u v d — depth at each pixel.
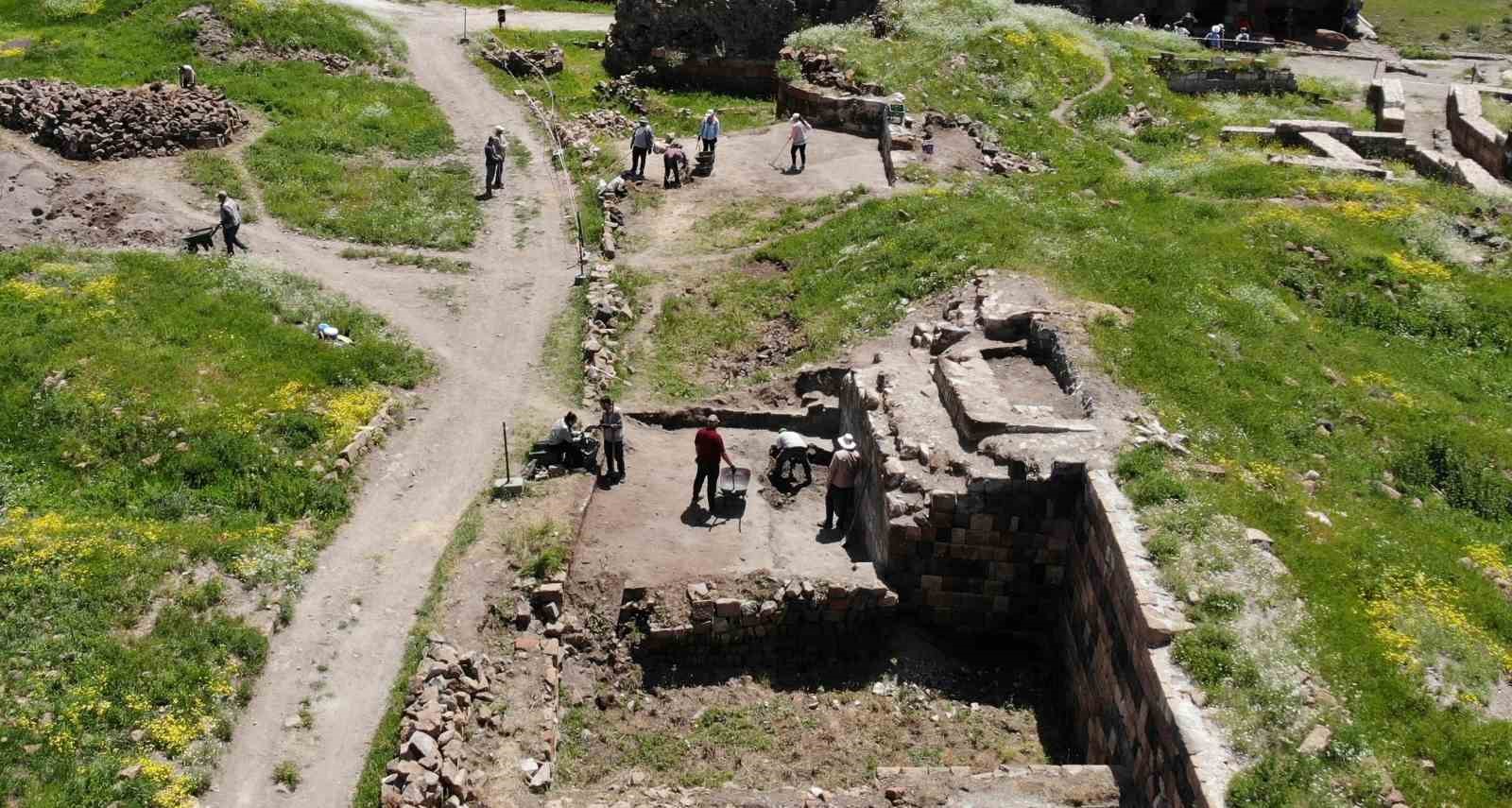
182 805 17.64
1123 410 24.53
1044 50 53.34
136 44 50.22
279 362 29.36
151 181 39.69
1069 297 29.14
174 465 25.36
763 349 32.25
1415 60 67.19
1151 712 18.02
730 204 41.56
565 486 25.86
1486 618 19.97
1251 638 18.42
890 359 28.09
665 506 25.92
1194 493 21.69
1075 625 22.25
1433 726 17.31
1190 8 69.81
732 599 22.64
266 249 36.28
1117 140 47.69
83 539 22.50
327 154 43.53
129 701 19.08
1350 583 20.25
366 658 21.05
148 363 28.34
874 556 24.31
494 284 35.44
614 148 46.41
